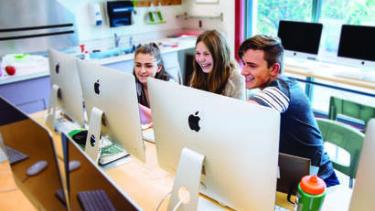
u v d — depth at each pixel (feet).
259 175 2.80
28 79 8.85
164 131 3.58
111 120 4.43
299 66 11.18
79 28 11.57
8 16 9.77
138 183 4.21
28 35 10.30
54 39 10.89
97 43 12.23
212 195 3.46
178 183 3.31
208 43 6.02
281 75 4.27
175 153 3.58
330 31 11.48
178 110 3.27
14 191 4.17
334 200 3.72
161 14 13.93
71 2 11.13
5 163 4.80
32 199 3.61
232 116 2.79
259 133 2.65
